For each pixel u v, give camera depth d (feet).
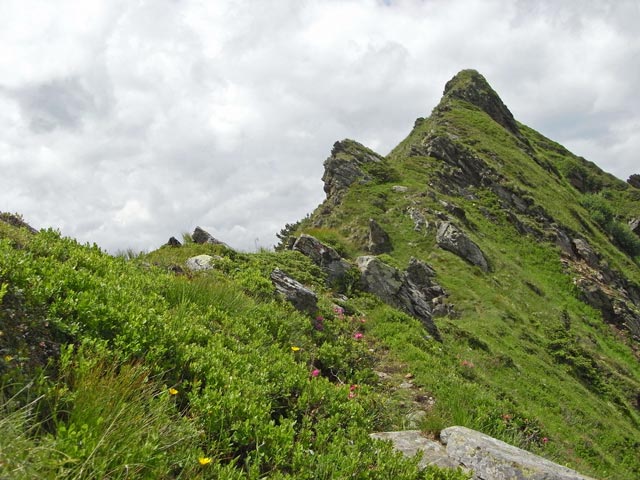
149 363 18.92
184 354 20.58
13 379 14.25
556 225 194.90
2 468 10.07
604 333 143.54
